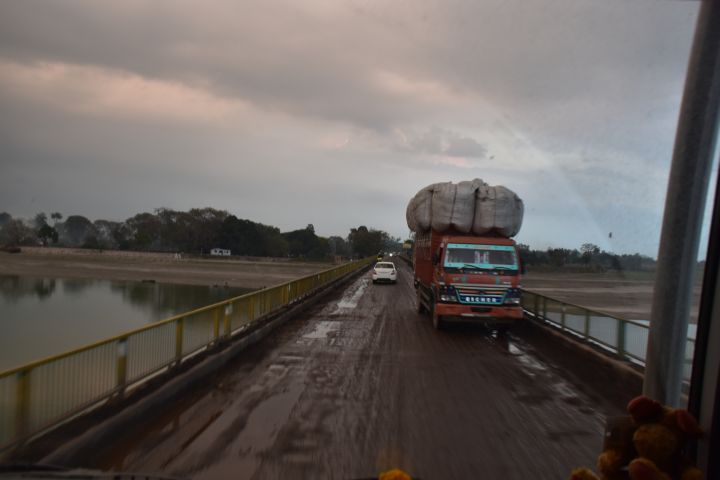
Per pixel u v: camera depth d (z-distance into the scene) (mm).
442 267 15367
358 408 7527
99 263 49375
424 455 5621
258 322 14766
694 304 2416
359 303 23781
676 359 2381
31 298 29828
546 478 5020
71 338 20766
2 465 3426
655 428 2006
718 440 2162
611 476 2109
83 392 6062
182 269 55281
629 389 9086
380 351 12391
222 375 9594
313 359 11250
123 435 6168
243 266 65250
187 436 6152
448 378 9734
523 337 15109
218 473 5016
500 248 15469
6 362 16547
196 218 85500
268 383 9008
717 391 2176
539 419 7168
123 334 7004
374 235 132375
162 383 7781
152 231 78875
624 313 13148
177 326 8898
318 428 6523
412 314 20031
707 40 2326
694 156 2365
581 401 8242
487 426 6789
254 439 6070
